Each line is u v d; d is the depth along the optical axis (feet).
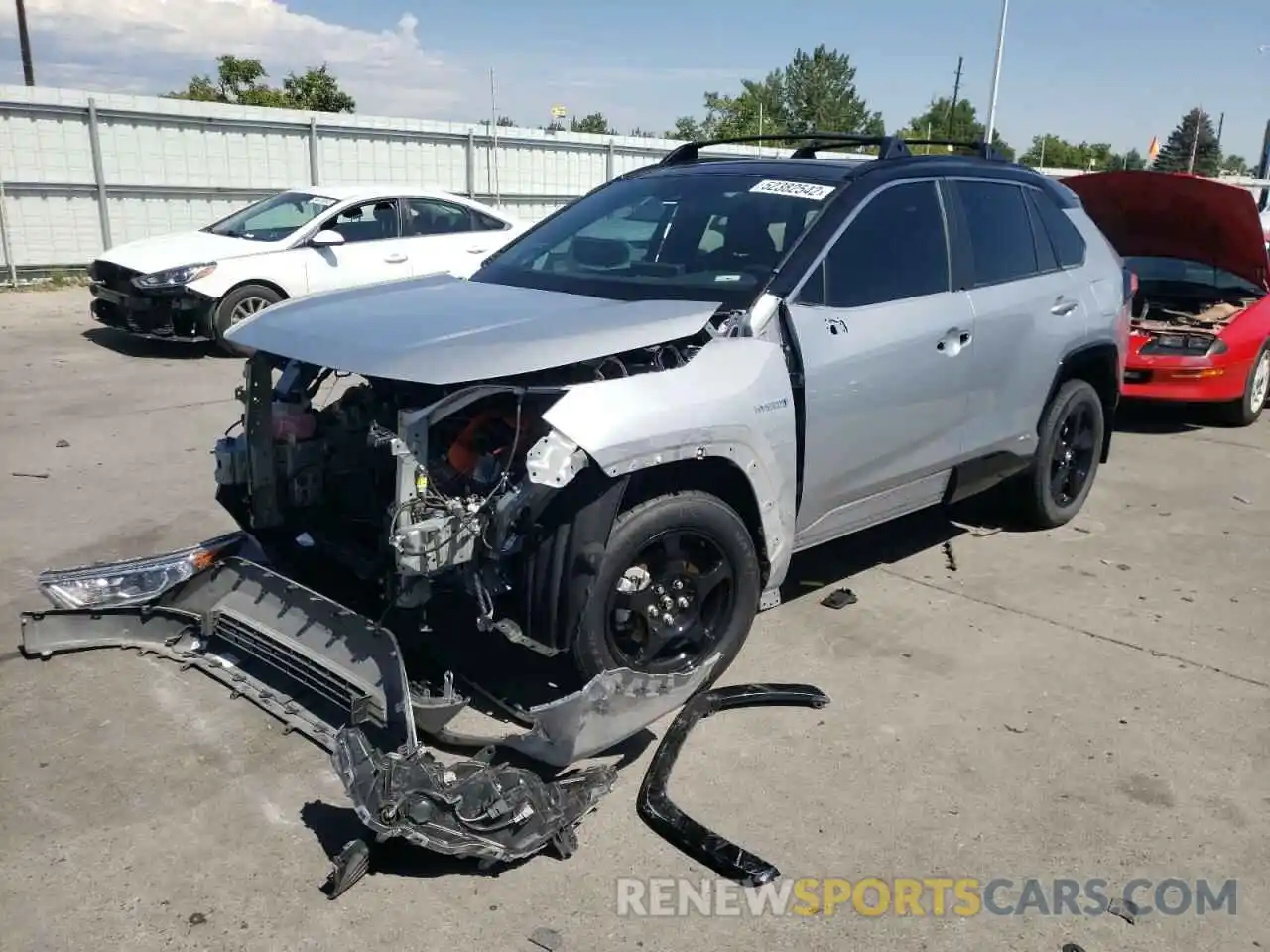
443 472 11.14
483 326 11.53
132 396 28.09
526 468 10.32
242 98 118.73
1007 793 11.08
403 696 10.28
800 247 13.29
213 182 54.29
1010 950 8.89
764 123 178.50
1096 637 14.93
